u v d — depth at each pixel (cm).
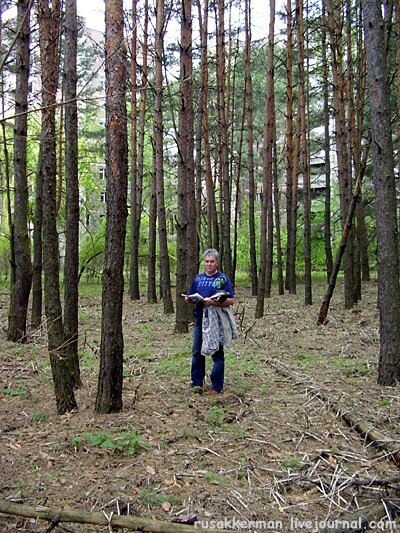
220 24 1438
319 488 355
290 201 1788
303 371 667
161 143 1207
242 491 349
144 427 456
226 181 1580
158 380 629
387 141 592
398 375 588
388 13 804
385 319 593
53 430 452
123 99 459
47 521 309
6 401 547
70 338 531
